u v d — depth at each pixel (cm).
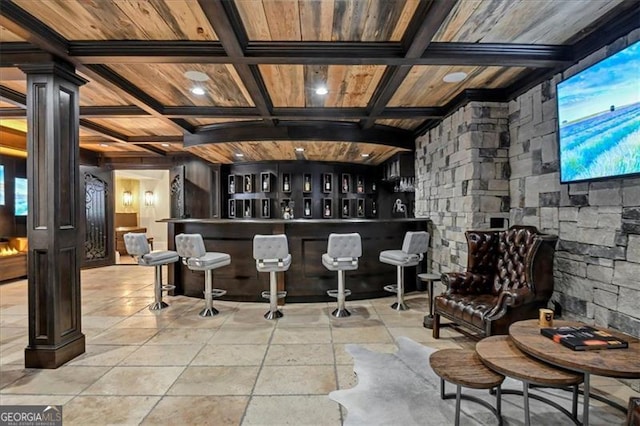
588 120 256
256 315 402
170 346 310
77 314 293
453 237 425
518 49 274
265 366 270
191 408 214
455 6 220
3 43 259
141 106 389
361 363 274
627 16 229
